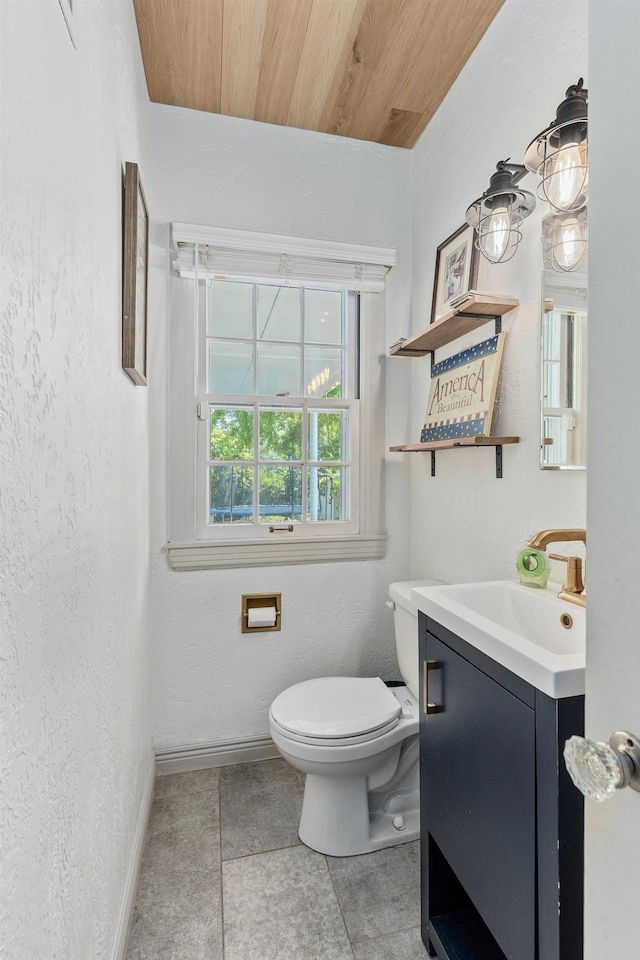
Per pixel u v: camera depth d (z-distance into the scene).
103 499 0.96
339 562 2.08
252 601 1.97
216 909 1.28
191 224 1.82
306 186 2.00
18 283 0.52
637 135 0.47
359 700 1.58
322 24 1.50
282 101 1.84
